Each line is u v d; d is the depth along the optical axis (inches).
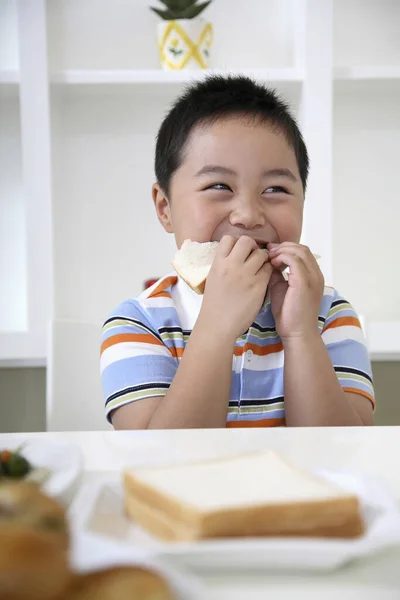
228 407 36.6
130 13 77.0
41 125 69.5
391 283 81.5
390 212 81.2
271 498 12.8
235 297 35.8
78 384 48.2
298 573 11.8
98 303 79.1
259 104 39.8
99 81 70.4
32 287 70.0
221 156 38.4
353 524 12.8
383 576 11.8
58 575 8.7
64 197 78.2
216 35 77.9
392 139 80.7
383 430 26.2
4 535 8.6
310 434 25.5
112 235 79.1
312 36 70.1
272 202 39.1
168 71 70.1
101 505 14.9
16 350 69.9
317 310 37.7
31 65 69.1
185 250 38.8
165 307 41.6
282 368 39.4
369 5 78.9
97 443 24.0
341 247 81.0
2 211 78.9
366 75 72.2
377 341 71.6
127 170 78.8
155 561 10.3
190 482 14.0
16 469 16.5
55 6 76.2
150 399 37.2
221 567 11.6
